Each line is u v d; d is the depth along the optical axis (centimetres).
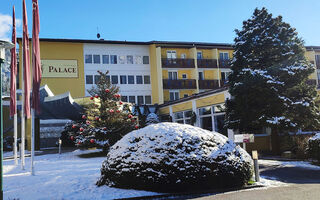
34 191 810
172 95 4038
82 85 3844
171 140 813
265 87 1750
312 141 1410
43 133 3684
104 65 3966
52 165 1527
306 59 1886
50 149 2962
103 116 1995
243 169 861
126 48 4088
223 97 2256
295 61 1844
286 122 1702
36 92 1198
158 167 780
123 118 2033
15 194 788
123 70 4034
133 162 803
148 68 4138
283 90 1806
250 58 1936
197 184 789
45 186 870
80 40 3834
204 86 4016
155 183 774
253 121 1812
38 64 1219
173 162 782
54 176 1080
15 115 1597
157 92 3947
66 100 2245
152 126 884
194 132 862
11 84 1497
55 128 3756
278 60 1881
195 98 2647
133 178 795
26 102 1376
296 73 1786
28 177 1091
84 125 2011
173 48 4128
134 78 4069
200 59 4069
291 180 976
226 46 4228
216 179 809
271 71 1828
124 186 808
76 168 1342
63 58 3816
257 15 2005
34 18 1217
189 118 2795
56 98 2270
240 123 1869
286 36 1916
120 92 3981
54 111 2548
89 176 1026
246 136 1038
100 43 3959
